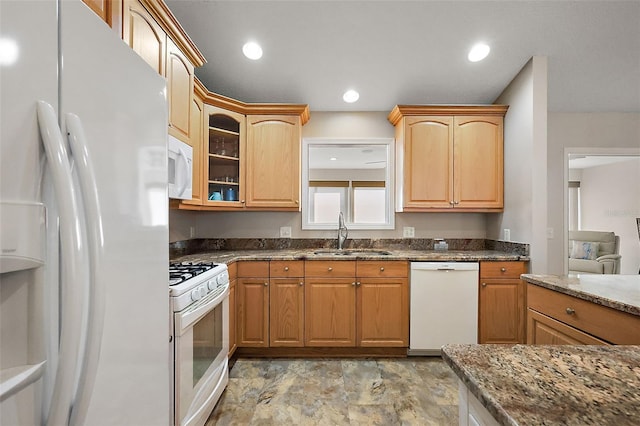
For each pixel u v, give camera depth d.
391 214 3.28
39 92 0.54
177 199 2.11
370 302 2.64
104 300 0.61
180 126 1.93
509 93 2.86
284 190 2.89
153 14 1.60
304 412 1.89
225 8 2.22
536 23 2.30
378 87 2.92
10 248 0.49
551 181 3.44
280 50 2.54
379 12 2.25
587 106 3.29
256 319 2.63
